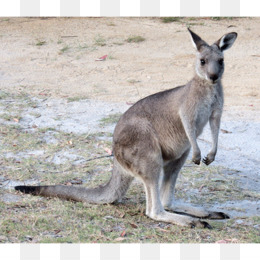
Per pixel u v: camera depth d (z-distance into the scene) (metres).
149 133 7.04
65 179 8.06
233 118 10.80
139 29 16.92
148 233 6.47
